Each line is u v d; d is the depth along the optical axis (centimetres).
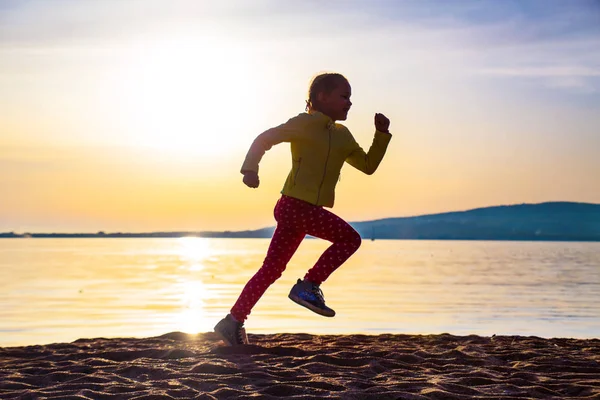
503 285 2352
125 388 343
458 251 9319
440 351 472
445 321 1182
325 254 453
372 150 460
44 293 1862
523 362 425
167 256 6681
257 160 425
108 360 430
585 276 2967
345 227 454
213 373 386
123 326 1084
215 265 4481
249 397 318
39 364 423
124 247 12506
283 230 462
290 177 455
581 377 380
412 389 341
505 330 1048
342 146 450
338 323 1123
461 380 365
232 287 2230
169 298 1728
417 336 560
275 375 373
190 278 2814
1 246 12644
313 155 445
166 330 1029
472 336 562
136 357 459
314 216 449
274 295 1738
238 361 419
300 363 416
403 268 3978
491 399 322
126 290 2022
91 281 2484
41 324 1110
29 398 325
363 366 402
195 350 473
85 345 516
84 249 10206
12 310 1364
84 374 381
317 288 454
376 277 2939
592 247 12825
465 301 1656
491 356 450
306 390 333
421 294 1905
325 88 456
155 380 368
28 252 7862
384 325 1104
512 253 8025
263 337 550
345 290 2083
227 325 475
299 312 1293
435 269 3825
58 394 330
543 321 1194
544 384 358
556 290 2072
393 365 411
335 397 319
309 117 445
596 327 1092
